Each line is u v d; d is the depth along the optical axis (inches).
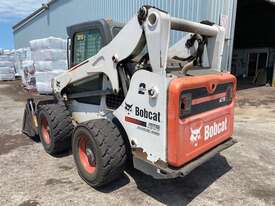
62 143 177.9
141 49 126.7
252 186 145.9
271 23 766.5
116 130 134.3
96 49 153.6
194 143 123.2
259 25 797.2
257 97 454.6
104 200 130.6
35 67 418.9
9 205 127.3
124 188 141.6
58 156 183.2
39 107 190.1
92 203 128.2
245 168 167.5
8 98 455.8
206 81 125.9
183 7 358.9
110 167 131.0
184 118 116.7
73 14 616.4
